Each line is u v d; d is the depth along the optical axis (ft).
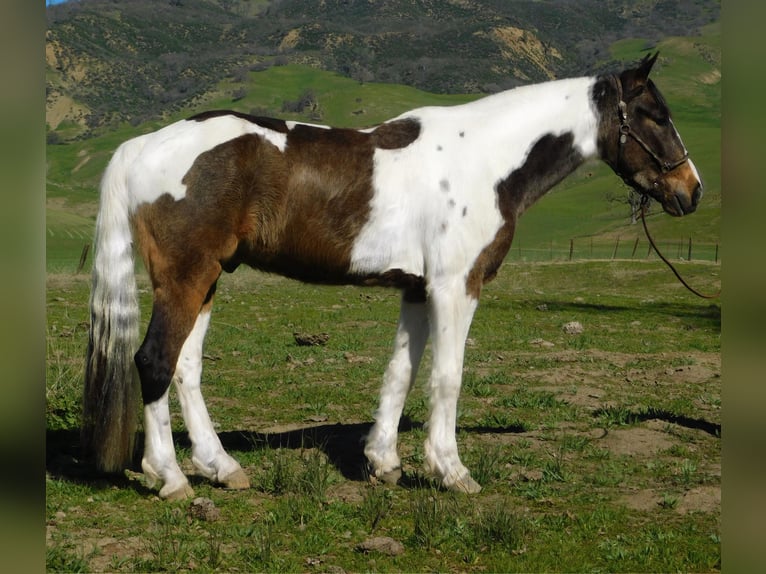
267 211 19.01
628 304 71.72
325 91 615.98
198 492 19.27
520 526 17.65
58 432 23.31
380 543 16.55
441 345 19.77
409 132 20.10
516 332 50.75
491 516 17.67
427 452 20.17
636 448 25.16
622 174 22.36
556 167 21.26
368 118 538.06
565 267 102.94
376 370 36.24
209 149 18.48
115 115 617.62
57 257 142.82
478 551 16.87
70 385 26.78
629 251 174.91
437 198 19.63
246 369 36.11
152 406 18.44
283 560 15.80
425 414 28.99
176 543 16.26
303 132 19.47
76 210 350.02
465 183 19.88
